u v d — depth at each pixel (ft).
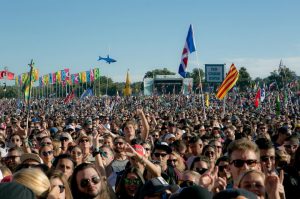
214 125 51.08
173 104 181.16
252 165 15.96
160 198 15.01
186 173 18.42
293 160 19.92
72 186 17.06
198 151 31.60
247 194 9.71
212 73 106.11
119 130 50.60
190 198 11.57
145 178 20.88
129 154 20.59
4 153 34.71
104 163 26.61
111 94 379.35
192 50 63.72
